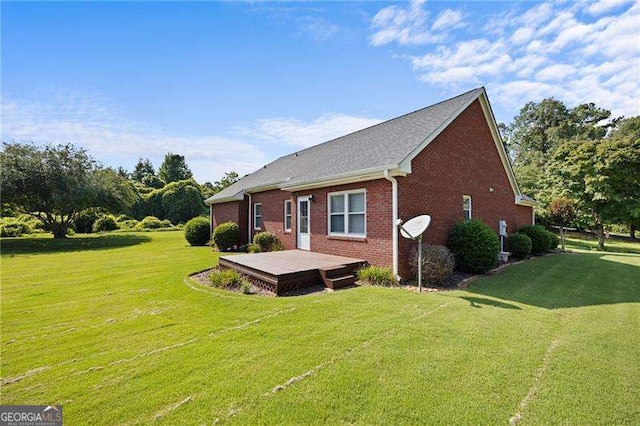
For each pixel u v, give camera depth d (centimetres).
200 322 519
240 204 1695
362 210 931
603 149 1722
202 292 709
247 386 311
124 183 2791
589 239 2462
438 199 973
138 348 420
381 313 532
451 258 814
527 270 995
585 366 350
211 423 259
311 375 329
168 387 315
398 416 264
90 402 293
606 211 1741
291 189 1205
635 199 1675
